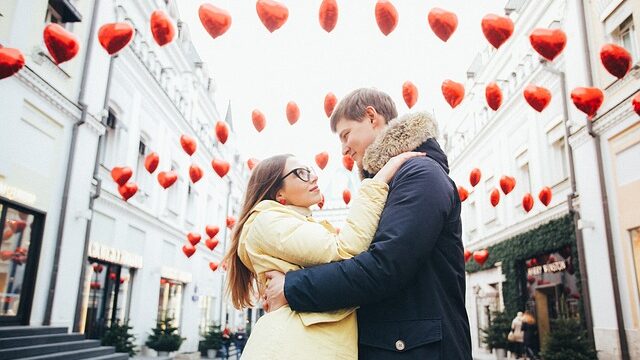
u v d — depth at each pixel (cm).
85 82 1045
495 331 1441
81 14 1037
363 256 120
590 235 1010
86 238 1046
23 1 842
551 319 1238
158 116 1600
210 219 2373
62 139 979
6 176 808
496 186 1694
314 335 122
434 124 153
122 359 1057
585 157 1041
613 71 424
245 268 172
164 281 1708
